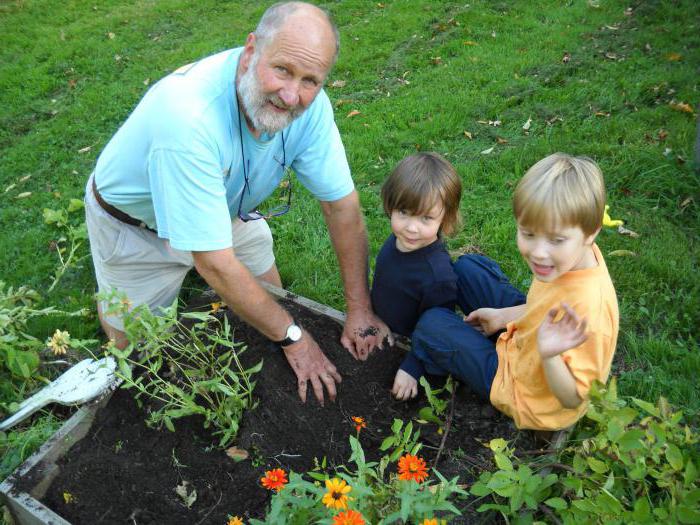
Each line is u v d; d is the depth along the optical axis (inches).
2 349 117.5
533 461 85.0
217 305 100.1
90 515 86.1
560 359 74.5
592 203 73.9
